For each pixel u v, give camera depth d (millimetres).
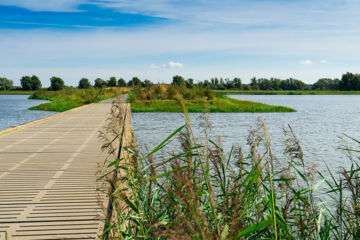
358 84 127875
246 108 29812
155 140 12977
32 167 5840
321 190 6160
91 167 5805
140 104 31328
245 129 16641
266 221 1632
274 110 30078
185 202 1454
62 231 3191
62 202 3994
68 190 4469
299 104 46688
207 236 1349
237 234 1670
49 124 13148
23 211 3715
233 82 131000
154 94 34469
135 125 18484
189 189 1446
